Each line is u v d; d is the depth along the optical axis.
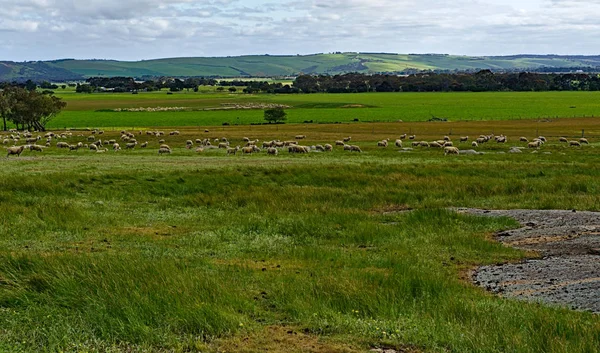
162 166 37.00
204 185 29.92
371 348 9.23
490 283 13.98
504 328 9.88
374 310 10.94
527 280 13.95
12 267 12.85
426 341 9.43
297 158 47.88
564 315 10.89
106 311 10.26
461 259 16.44
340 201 26.09
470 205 25.48
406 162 43.44
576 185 29.39
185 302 10.62
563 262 15.30
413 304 11.31
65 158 45.84
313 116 137.88
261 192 27.36
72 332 9.52
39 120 115.56
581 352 8.92
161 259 14.44
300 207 24.31
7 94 107.81
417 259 16.03
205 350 9.02
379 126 107.50
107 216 21.86
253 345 9.25
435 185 30.14
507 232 19.77
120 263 12.81
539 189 28.78
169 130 101.19
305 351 9.02
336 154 54.28
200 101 196.88
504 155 52.47
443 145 64.19
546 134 86.62
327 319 10.38
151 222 21.38
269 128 104.81
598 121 112.31
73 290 11.24
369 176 32.91
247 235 19.30
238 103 187.25
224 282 12.28
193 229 20.22
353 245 18.27
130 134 81.50
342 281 12.45
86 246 17.00
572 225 20.09
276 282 12.69
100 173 31.39
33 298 11.08
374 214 23.48
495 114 136.25
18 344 9.02
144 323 9.88
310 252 16.50
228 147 61.34
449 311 10.97
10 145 67.31
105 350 9.02
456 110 150.88
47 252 15.78
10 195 24.64
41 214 21.11
